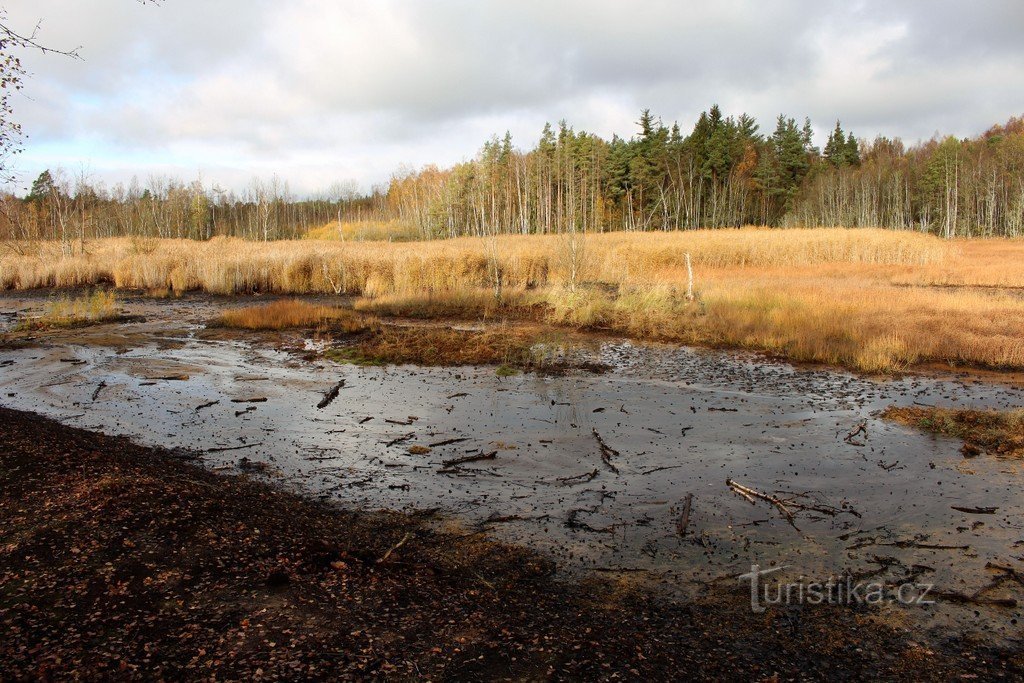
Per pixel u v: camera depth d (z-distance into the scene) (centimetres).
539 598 461
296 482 716
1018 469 764
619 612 445
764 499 673
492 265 2809
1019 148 7288
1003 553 548
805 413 1034
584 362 1445
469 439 895
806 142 9881
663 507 654
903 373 1313
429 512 636
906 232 5194
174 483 590
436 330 1864
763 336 1617
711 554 546
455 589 461
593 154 6994
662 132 7306
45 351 1566
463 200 7494
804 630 425
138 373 1322
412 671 345
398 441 883
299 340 1747
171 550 450
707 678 362
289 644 357
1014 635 423
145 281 3225
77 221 5247
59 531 457
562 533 588
